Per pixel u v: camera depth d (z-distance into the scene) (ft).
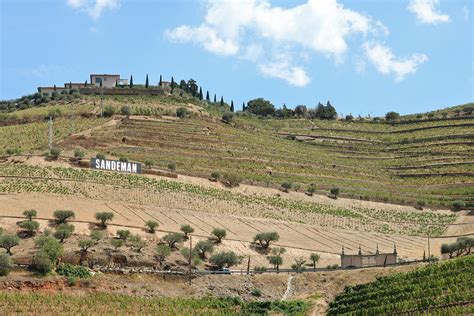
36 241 411.34
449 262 365.61
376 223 590.96
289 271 428.56
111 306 341.62
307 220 572.51
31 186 525.75
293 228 548.31
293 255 488.85
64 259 394.93
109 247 420.77
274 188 629.51
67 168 568.82
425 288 342.64
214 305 366.63
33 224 442.09
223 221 533.14
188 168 649.20
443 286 337.11
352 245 528.22
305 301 385.70
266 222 549.95
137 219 502.38
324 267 460.14
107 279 382.42
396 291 350.02
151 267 409.28
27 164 570.87
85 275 378.32
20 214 471.21
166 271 402.93
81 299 345.72
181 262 426.10
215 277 410.31
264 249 490.90
